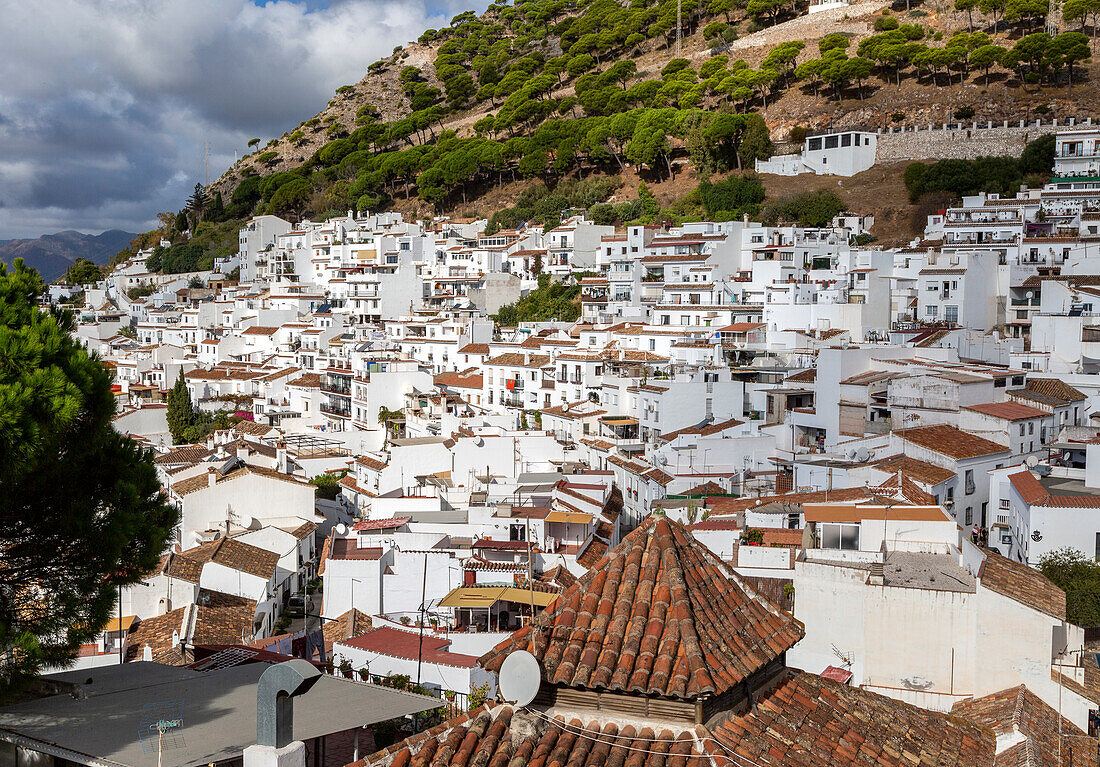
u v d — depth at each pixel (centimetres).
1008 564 4328
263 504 8150
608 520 7175
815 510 4872
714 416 9344
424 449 9025
